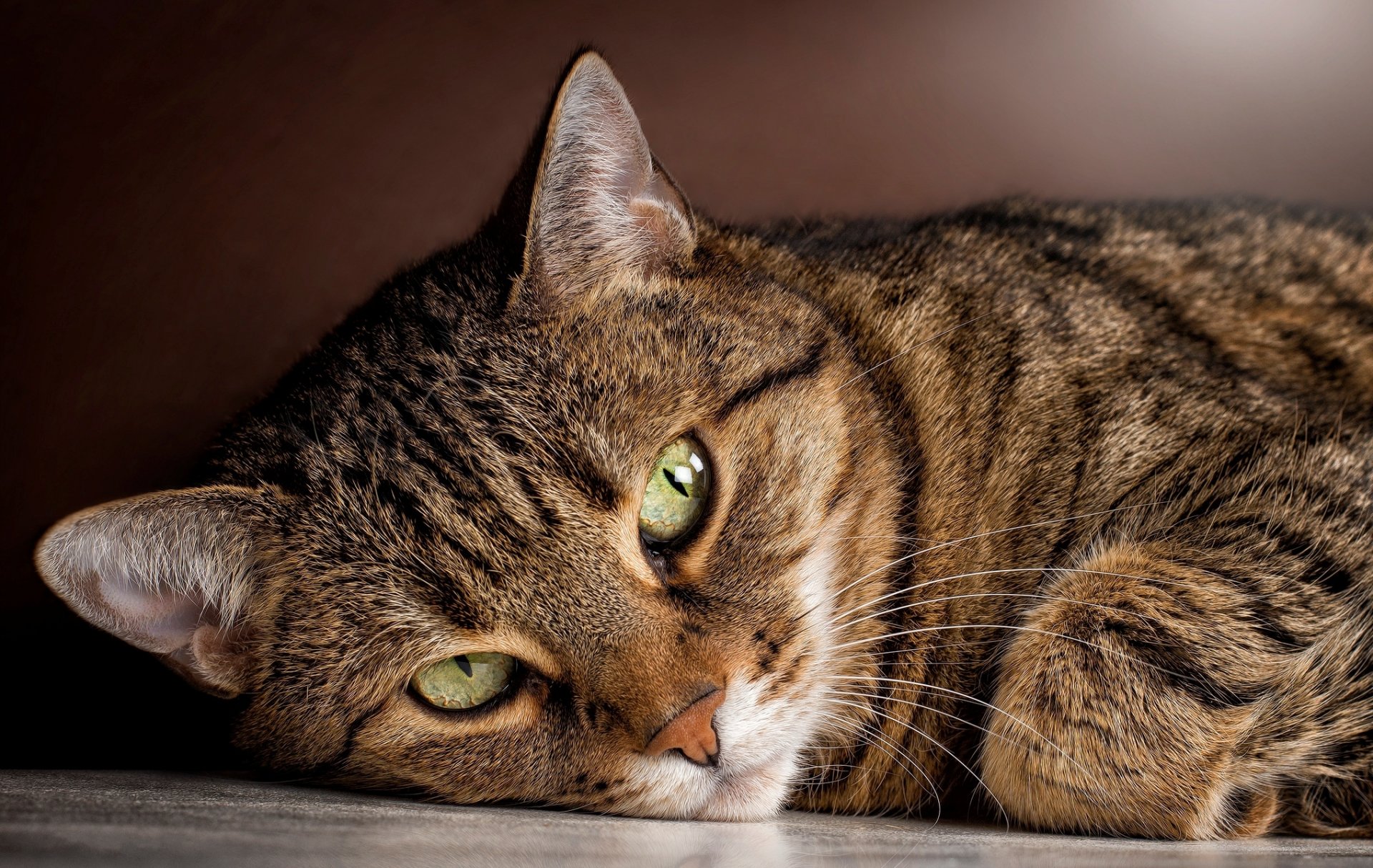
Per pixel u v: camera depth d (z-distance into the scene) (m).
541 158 0.39
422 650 0.38
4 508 0.55
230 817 0.33
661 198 0.41
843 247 0.46
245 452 0.41
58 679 0.49
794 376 0.41
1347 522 0.40
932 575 0.42
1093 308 0.43
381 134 0.60
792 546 0.40
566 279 0.40
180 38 0.58
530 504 0.38
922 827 0.38
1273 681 0.38
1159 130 0.64
